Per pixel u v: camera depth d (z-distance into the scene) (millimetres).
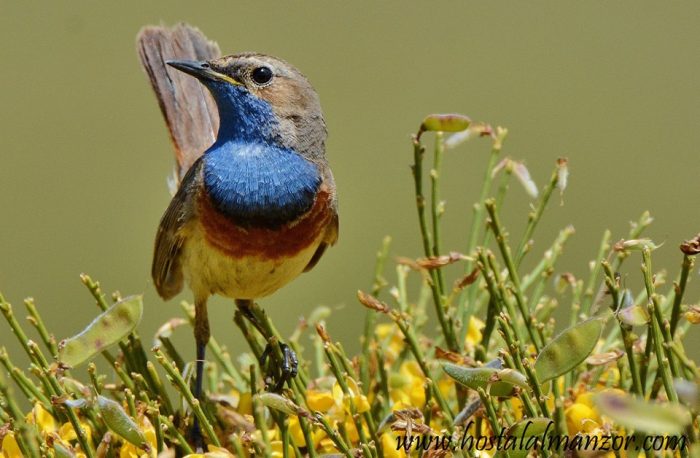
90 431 8438
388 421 8148
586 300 9617
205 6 24828
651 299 7562
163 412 8922
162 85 12805
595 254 20500
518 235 20719
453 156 22344
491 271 9523
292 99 11180
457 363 8664
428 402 8344
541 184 21859
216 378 10141
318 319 10266
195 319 11250
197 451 9031
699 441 7168
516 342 8008
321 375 10070
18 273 20188
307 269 11969
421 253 20891
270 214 10945
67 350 8078
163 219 11445
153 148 22156
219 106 11281
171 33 12938
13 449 8047
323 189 11273
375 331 10055
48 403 8344
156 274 11773
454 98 23703
